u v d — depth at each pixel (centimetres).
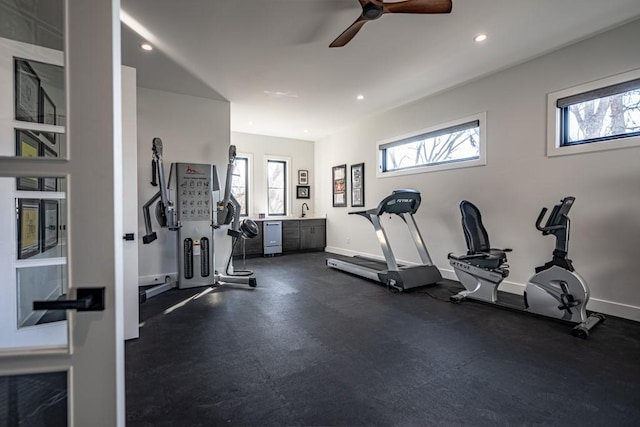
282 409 168
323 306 339
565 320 279
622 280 295
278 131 680
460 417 161
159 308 334
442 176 462
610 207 301
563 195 332
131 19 274
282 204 741
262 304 346
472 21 282
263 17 274
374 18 245
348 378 198
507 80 378
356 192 636
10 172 71
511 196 377
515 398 177
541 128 348
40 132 89
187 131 459
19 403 73
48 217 90
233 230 448
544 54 344
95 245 73
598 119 313
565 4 259
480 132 407
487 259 336
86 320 73
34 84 92
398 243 541
